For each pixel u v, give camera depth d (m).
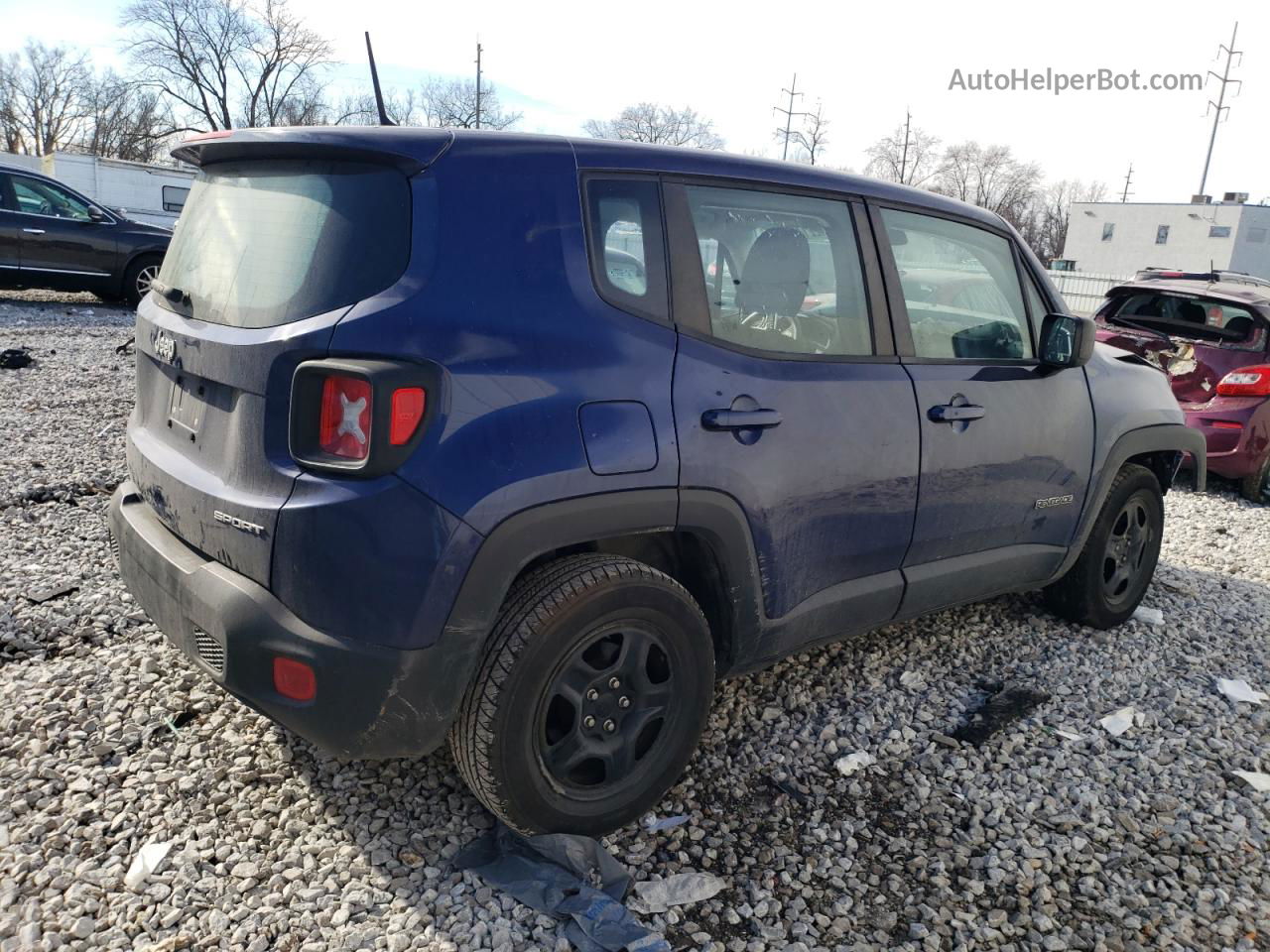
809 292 3.15
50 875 2.54
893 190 3.51
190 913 2.44
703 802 3.05
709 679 2.93
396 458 2.29
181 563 2.64
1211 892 2.77
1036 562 4.06
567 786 2.69
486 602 2.43
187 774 2.98
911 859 2.85
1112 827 3.07
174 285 2.92
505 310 2.47
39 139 70.75
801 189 3.20
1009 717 3.71
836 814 3.04
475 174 2.53
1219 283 8.84
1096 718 3.77
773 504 2.95
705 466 2.76
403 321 2.34
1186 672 4.25
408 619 2.35
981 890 2.74
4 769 2.95
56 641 3.78
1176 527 6.96
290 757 3.08
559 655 2.55
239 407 2.49
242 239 2.67
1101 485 4.21
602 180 2.74
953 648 4.29
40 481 5.74
